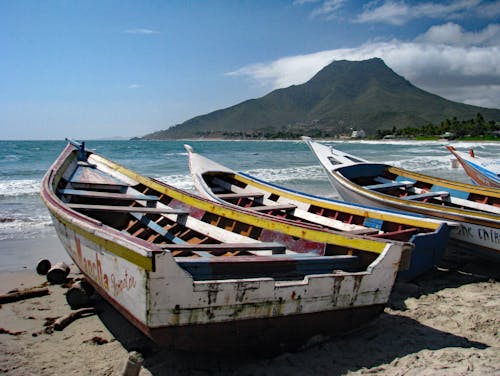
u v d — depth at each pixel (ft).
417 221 22.97
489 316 18.16
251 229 20.76
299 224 19.01
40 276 23.66
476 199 32.30
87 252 16.10
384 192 35.86
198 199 22.85
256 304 13.32
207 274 14.73
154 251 11.88
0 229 33.45
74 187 25.77
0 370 13.61
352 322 15.51
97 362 14.29
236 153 164.66
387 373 13.38
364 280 15.01
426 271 21.99
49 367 13.92
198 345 13.29
